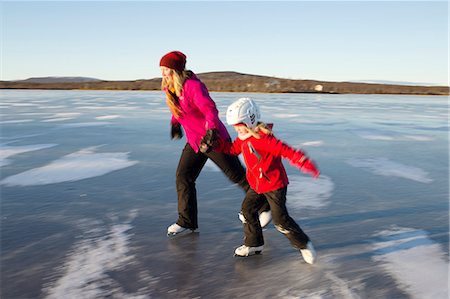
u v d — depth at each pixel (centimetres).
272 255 283
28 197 421
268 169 263
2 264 267
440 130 1052
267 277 250
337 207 390
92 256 279
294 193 436
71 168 557
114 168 559
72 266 264
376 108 2039
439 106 2325
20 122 1155
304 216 364
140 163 593
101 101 2481
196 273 256
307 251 264
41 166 568
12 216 362
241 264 269
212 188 457
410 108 2086
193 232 328
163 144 774
